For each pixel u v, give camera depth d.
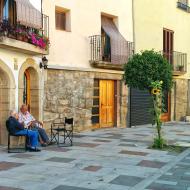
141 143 13.98
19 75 13.09
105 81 18.47
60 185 7.91
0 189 7.54
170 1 23.81
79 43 16.50
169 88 14.12
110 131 17.56
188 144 14.09
